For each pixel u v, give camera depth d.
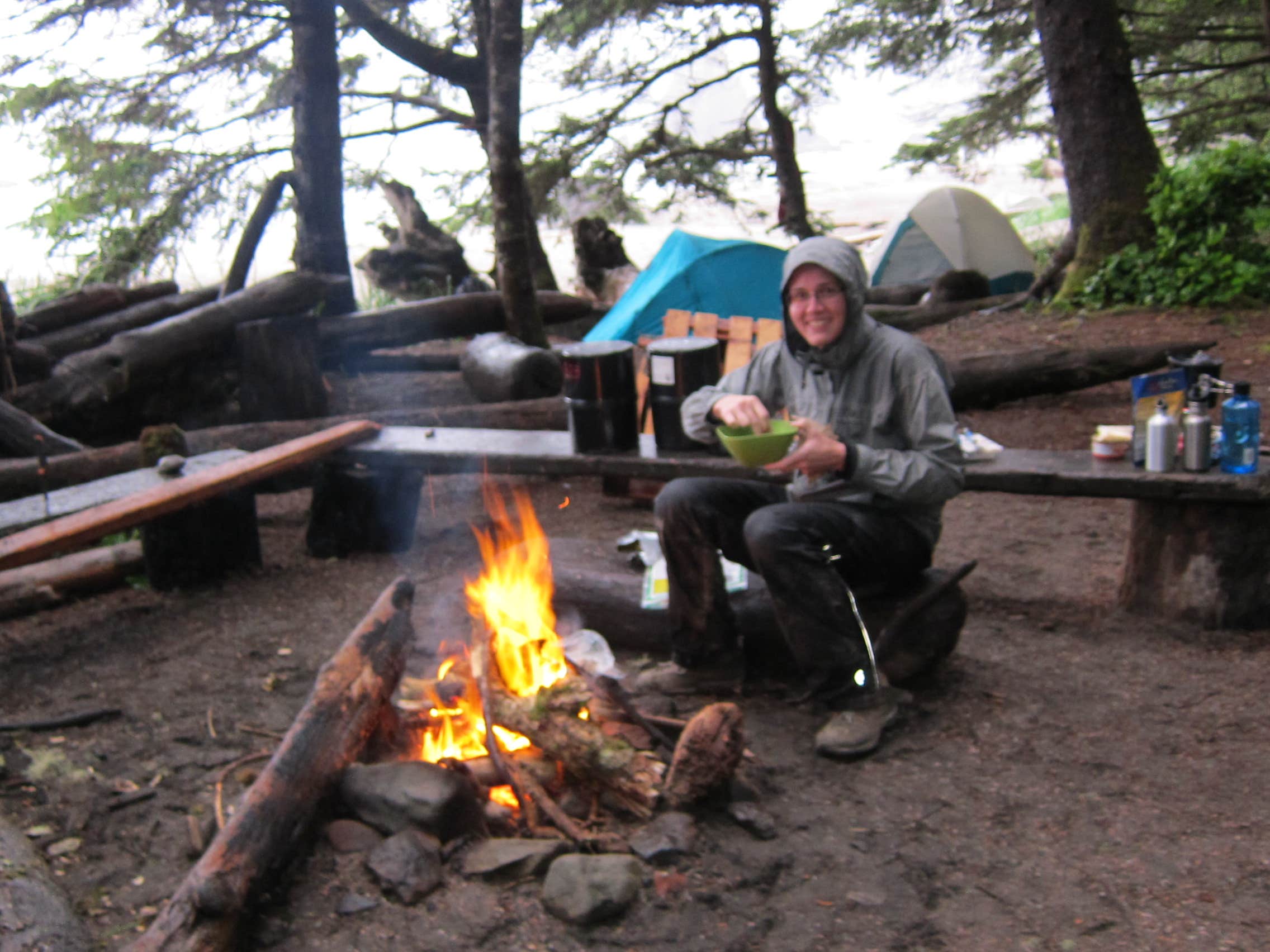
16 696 3.83
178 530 4.87
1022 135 17.50
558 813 2.83
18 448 6.68
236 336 8.05
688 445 4.31
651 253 26.44
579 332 13.88
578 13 16.31
